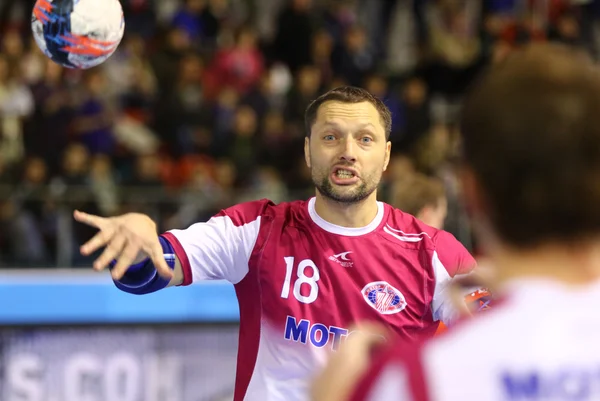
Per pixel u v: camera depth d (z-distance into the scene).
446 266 4.75
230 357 9.97
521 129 1.83
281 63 16.78
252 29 17.73
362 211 4.79
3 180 12.48
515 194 1.84
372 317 4.68
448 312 4.71
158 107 14.97
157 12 18.11
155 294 9.95
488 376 1.85
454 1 17.41
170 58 15.76
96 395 9.61
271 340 4.71
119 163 14.03
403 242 4.79
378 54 18.38
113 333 9.70
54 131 13.75
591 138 1.81
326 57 16.66
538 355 1.85
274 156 14.71
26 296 9.78
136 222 3.77
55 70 14.54
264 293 4.73
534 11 17.09
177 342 9.84
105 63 15.24
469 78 16.70
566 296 1.88
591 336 1.85
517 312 1.89
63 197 11.52
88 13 4.85
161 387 9.73
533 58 1.90
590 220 1.83
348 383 1.94
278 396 4.65
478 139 1.89
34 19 4.90
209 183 13.64
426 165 14.90
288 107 15.27
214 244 4.70
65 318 9.72
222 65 15.84
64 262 11.27
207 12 17.33
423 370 1.87
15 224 11.30
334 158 4.74
